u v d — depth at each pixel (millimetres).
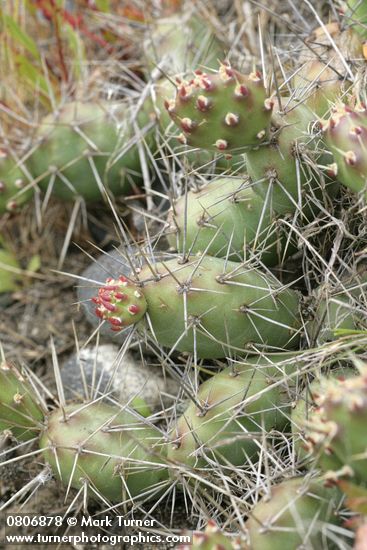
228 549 418
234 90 431
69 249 575
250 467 450
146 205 546
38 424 469
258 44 558
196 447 449
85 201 545
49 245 577
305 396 443
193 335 452
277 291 455
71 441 458
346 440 402
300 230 471
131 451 459
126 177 540
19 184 531
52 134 527
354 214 470
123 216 560
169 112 440
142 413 485
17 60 570
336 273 473
